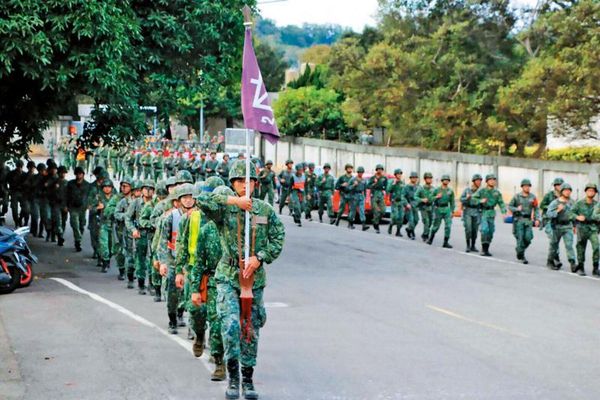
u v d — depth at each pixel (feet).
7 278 66.85
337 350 47.57
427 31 175.42
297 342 49.55
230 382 37.01
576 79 137.90
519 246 87.97
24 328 52.54
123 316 57.11
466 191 94.48
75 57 73.67
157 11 85.30
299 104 232.32
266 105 40.42
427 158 174.09
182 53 87.66
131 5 84.28
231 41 92.58
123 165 210.38
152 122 216.74
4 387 39.29
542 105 144.97
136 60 83.82
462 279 75.15
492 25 167.43
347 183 116.67
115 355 45.52
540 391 39.91
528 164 150.51
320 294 66.59
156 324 54.65
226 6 90.43
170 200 52.26
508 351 47.98
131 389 39.01
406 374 42.52
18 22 69.72
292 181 120.47
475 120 161.68
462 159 164.76
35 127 90.79
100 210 88.17
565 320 57.31
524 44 163.94
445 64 165.78
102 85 75.87
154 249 54.90
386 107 173.58
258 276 37.17
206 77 90.58
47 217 104.83
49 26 72.59
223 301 36.81
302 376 41.88
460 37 165.37
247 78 40.27
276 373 42.39
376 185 113.50
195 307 43.16
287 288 69.41
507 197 155.43
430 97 165.07
